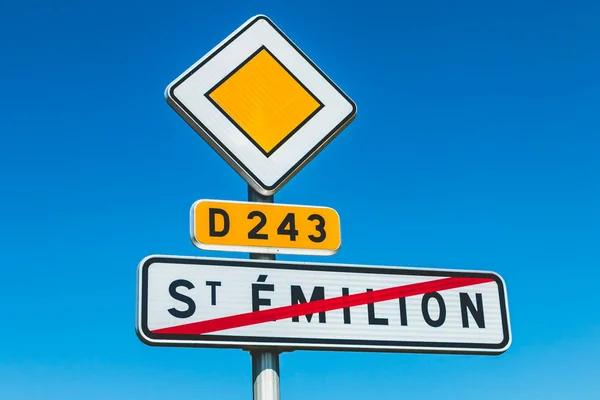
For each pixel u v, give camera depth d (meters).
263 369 2.77
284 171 3.11
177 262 2.76
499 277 3.16
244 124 3.12
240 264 2.82
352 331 2.87
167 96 3.06
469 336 3.03
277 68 3.24
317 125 3.22
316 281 2.89
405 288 3.01
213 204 2.91
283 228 2.97
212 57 3.17
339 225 3.04
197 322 2.70
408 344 2.93
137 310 2.66
